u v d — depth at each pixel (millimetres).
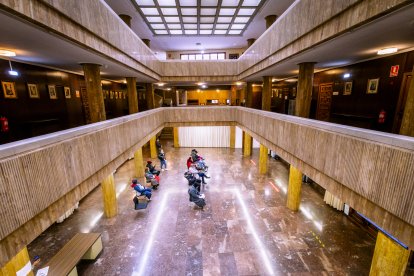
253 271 6297
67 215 9023
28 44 4855
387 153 3098
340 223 8602
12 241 2871
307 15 5461
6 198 2688
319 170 4992
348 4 3971
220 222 8664
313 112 11891
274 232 8039
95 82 7535
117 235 7945
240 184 12289
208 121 15547
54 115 9305
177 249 7203
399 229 3066
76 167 4199
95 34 5359
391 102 6863
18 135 7344
